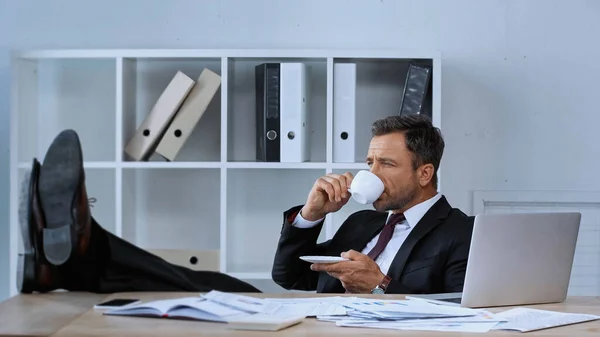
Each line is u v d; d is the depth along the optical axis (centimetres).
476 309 164
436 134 250
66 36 338
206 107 312
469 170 336
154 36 337
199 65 335
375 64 334
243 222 340
